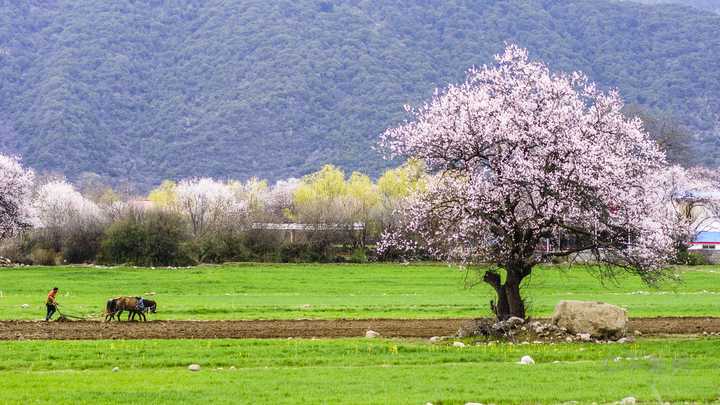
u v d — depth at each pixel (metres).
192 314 99.31
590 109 81.81
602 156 76.62
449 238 78.88
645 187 79.38
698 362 58.88
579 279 163.75
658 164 83.62
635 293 137.88
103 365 59.38
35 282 157.38
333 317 95.69
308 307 108.38
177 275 173.12
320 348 66.38
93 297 129.25
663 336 77.44
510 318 76.75
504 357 62.28
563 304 75.38
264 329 81.44
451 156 79.06
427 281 163.12
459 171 79.94
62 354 63.03
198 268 190.88
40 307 106.50
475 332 75.25
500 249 77.81
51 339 73.31
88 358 61.84
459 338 74.62
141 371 56.62
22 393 48.75
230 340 71.62
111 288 148.38
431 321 89.62
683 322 88.25
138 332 78.50
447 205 79.25
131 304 87.69
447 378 53.56
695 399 47.41
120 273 176.38
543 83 80.38
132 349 65.56
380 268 190.62
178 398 47.72
